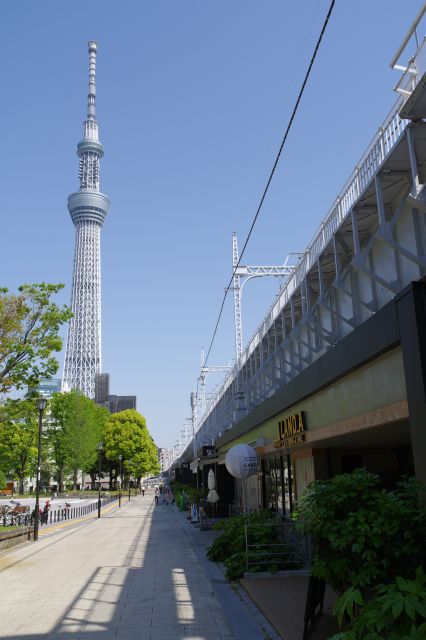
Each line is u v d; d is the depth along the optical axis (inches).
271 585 452.4
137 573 559.5
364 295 483.5
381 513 252.4
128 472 3924.7
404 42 317.1
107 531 1083.9
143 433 3730.3
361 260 431.5
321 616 344.5
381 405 368.8
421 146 356.2
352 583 258.1
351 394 431.8
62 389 5059.1
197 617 371.6
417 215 378.0
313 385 514.6
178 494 1914.4
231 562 517.0
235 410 1136.8
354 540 256.7
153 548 780.0
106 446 3683.6
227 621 358.0
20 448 2066.9
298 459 693.3
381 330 345.4
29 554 741.3
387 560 243.9
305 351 672.4
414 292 297.0
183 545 811.4
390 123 378.6
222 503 1373.0
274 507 781.9
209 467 1627.7
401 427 391.9
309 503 285.6
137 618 370.6
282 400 655.8
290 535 546.3
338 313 515.8
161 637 324.2
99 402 6505.9
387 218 443.5
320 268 552.1
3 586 498.9
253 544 522.3
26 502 2456.9
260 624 346.0
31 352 893.8
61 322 926.4
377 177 388.2
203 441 1971.0
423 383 282.7
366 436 475.8
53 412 3019.2
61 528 1181.1
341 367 427.8
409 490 260.2
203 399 2522.1
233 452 691.4
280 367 773.9
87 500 2664.9
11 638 325.7
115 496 3014.3
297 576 487.5
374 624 197.6
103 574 557.6
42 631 341.1
